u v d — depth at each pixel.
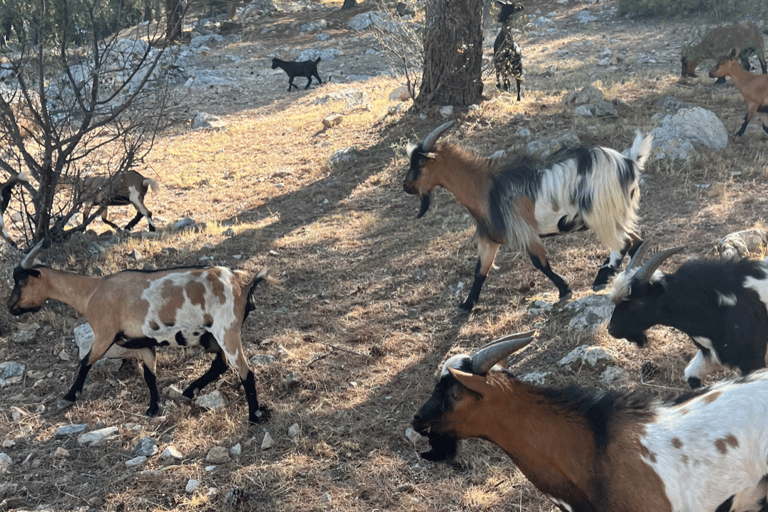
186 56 15.67
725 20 10.29
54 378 4.05
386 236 5.72
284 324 4.51
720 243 4.48
